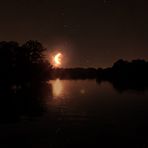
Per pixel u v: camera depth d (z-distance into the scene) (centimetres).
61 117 4544
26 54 14962
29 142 3014
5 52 13988
